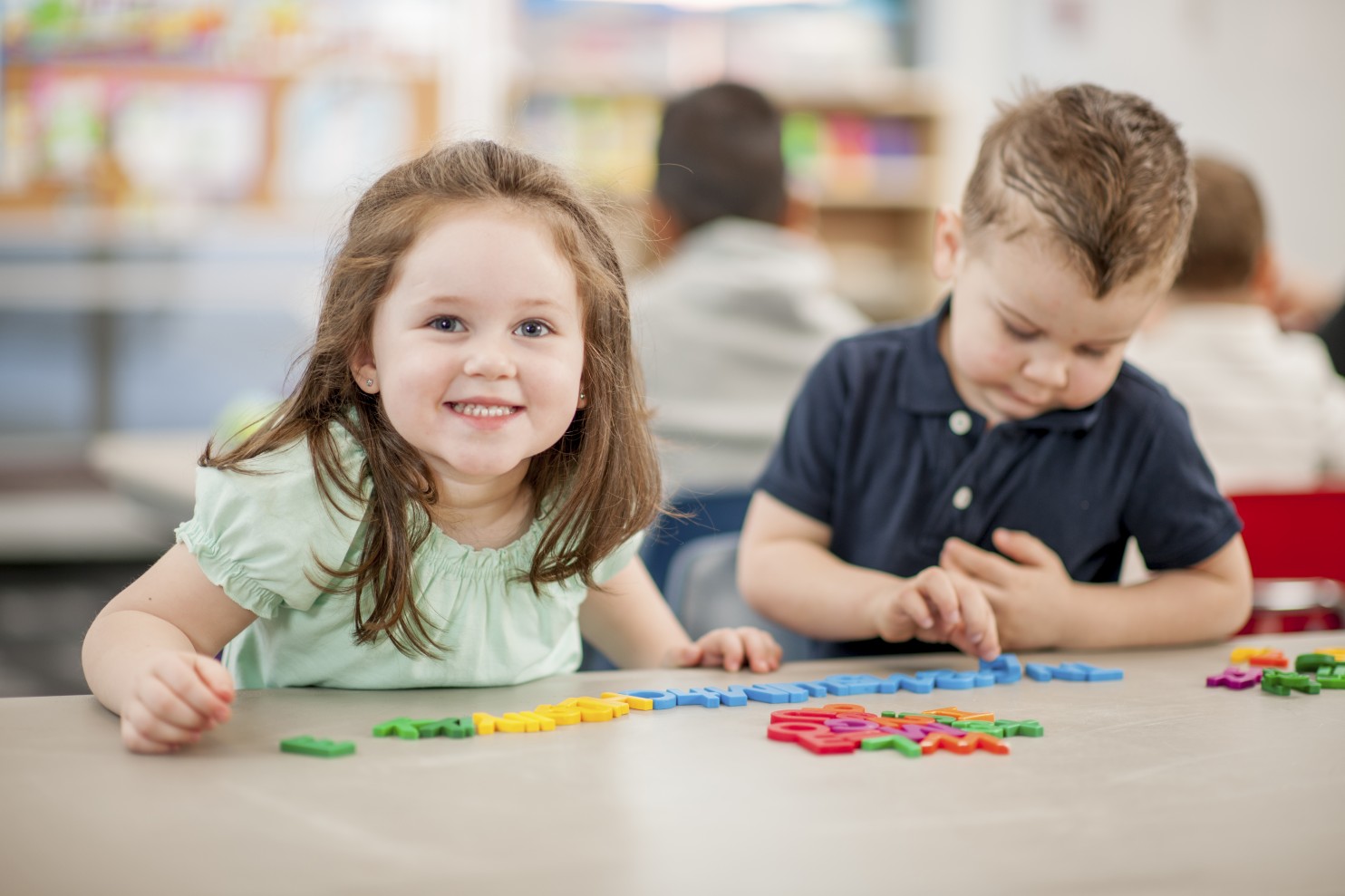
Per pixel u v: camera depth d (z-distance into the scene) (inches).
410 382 36.4
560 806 26.2
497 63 214.5
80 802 26.2
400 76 210.1
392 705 36.1
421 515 40.0
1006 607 47.4
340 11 207.6
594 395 41.7
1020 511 53.3
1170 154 46.8
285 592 38.4
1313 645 47.6
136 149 203.3
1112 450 53.0
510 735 32.5
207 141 205.3
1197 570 52.3
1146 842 24.6
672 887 22.0
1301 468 88.6
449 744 31.4
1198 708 37.0
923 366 54.7
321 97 207.8
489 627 41.4
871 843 24.3
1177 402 54.4
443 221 37.2
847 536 55.6
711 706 36.8
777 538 55.4
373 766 29.2
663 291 91.3
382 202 39.0
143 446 100.9
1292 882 22.8
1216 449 87.4
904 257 241.8
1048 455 53.1
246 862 22.9
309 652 40.5
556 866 22.8
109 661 34.4
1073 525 53.2
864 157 234.8
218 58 204.7
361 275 38.1
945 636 44.8
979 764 30.2
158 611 37.6
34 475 205.9
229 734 32.1
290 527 37.8
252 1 204.8
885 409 55.1
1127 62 237.3
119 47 201.9
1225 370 87.0
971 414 53.6
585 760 30.0
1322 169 241.8
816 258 95.3
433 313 36.7
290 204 207.9
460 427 36.5
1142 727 34.3
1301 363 89.4
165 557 39.2
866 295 236.8
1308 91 240.4
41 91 199.9
